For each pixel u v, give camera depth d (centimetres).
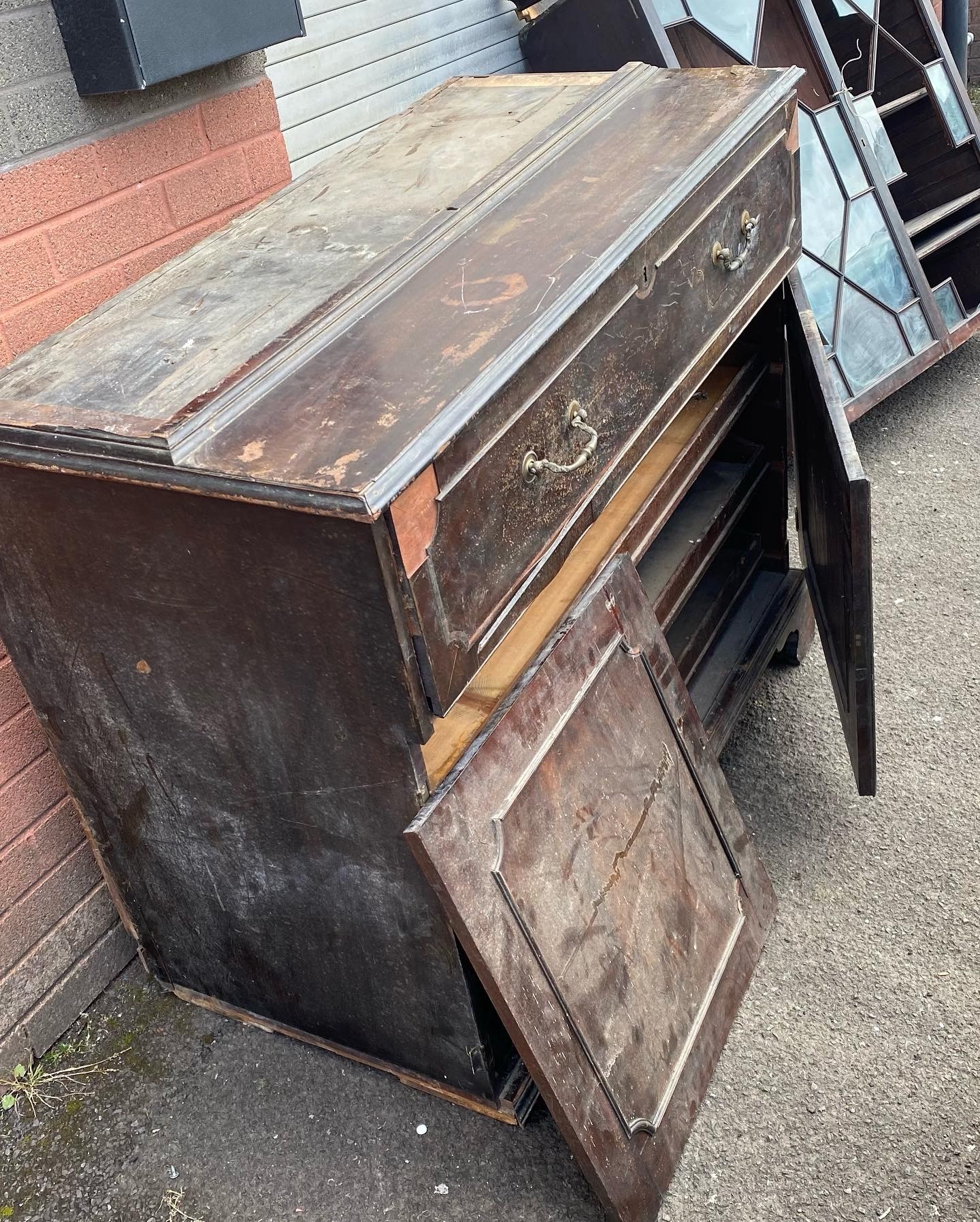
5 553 156
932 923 210
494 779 148
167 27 183
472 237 170
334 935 174
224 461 126
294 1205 179
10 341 186
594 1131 156
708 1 337
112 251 200
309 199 194
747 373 244
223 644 145
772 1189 171
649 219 166
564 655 164
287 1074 199
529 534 149
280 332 148
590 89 218
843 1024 194
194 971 205
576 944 158
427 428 125
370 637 131
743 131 193
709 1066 183
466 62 344
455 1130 186
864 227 351
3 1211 183
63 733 177
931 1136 175
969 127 385
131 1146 191
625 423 172
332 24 293
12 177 180
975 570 301
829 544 222
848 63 387
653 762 182
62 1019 210
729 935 194
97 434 131
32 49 179
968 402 380
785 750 254
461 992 165
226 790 165
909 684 267
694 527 238
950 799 235
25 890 200
